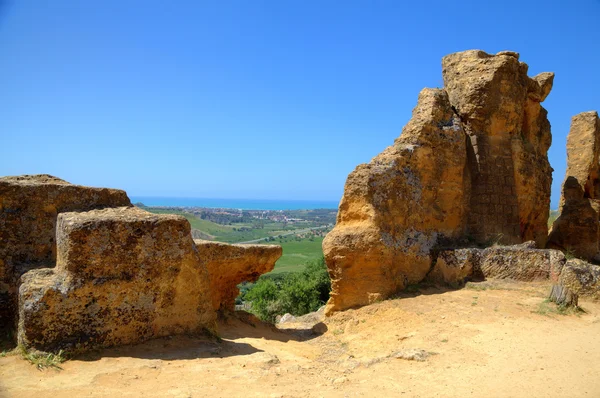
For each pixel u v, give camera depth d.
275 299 22.50
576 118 20.70
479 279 12.65
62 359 6.86
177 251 8.34
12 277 8.27
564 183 19.56
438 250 13.08
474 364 6.94
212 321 8.91
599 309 10.32
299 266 59.81
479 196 14.39
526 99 15.90
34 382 6.05
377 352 8.82
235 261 11.81
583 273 11.25
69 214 8.15
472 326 9.07
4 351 7.16
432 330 9.21
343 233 12.21
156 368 6.82
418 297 11.62
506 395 5.74
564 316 9.55
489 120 14.67
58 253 7.91
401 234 12.77
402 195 12.95
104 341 7.44
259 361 7.54
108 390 5.89
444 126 14.27
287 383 6.52
